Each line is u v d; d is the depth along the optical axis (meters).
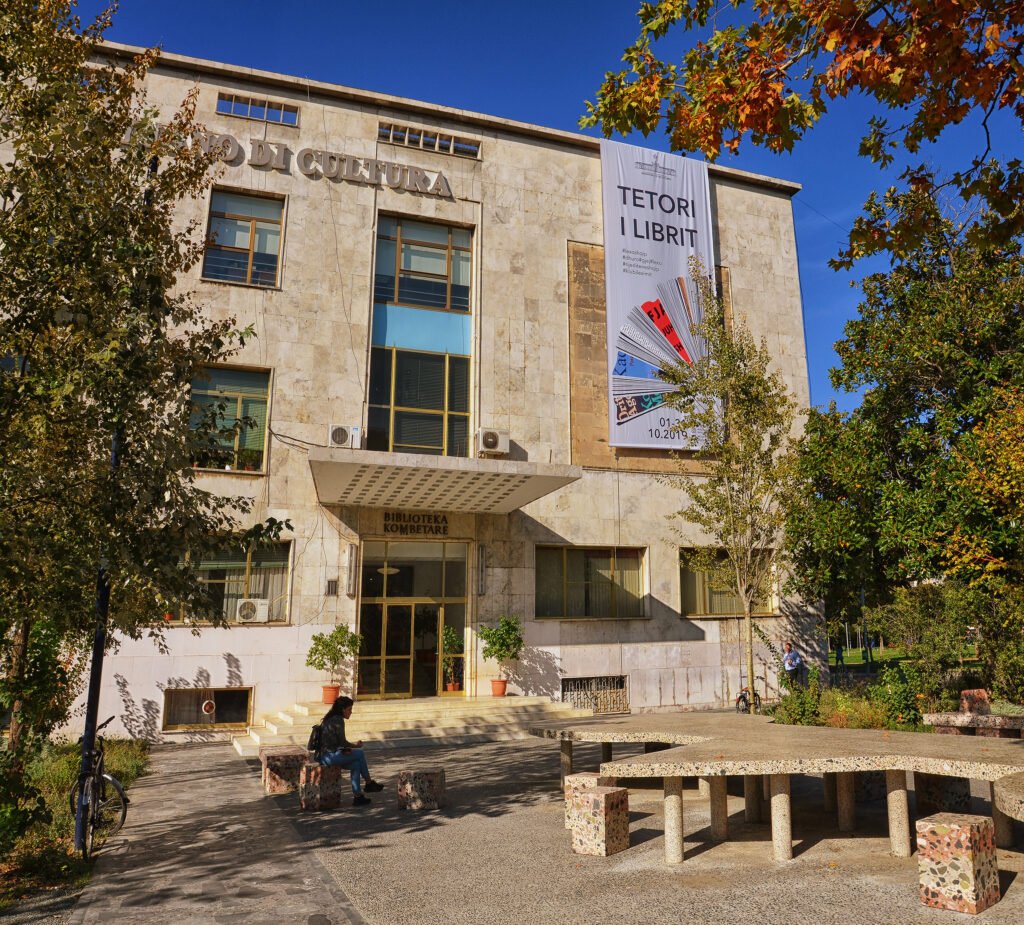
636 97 7.40
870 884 6.29
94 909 6.15
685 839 7.96
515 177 23.00
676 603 22.50
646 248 23.88
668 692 21.95
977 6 5.77
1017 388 14.45
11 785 7.36
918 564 15.30
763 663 23.22
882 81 6.23
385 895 6.41
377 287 21.20
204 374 9.01
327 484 17.33
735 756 6.95
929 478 15.72
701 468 23.45
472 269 22.31
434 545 20.52
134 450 8.05
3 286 7.29
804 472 18.42
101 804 8.48
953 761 6.33
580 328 22.91
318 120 21.08
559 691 20.77
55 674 9.63
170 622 17.45
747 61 6.68
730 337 20.38
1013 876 6.45
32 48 7.80
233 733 17.47
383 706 18.11
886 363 17.52
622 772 6.92
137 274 8.09
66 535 7.21
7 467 6.95
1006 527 14.17
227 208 20.02
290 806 10.28
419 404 21.03
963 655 20.72
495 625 20.44
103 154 8.26
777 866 6.86
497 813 9.53
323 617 18.70
